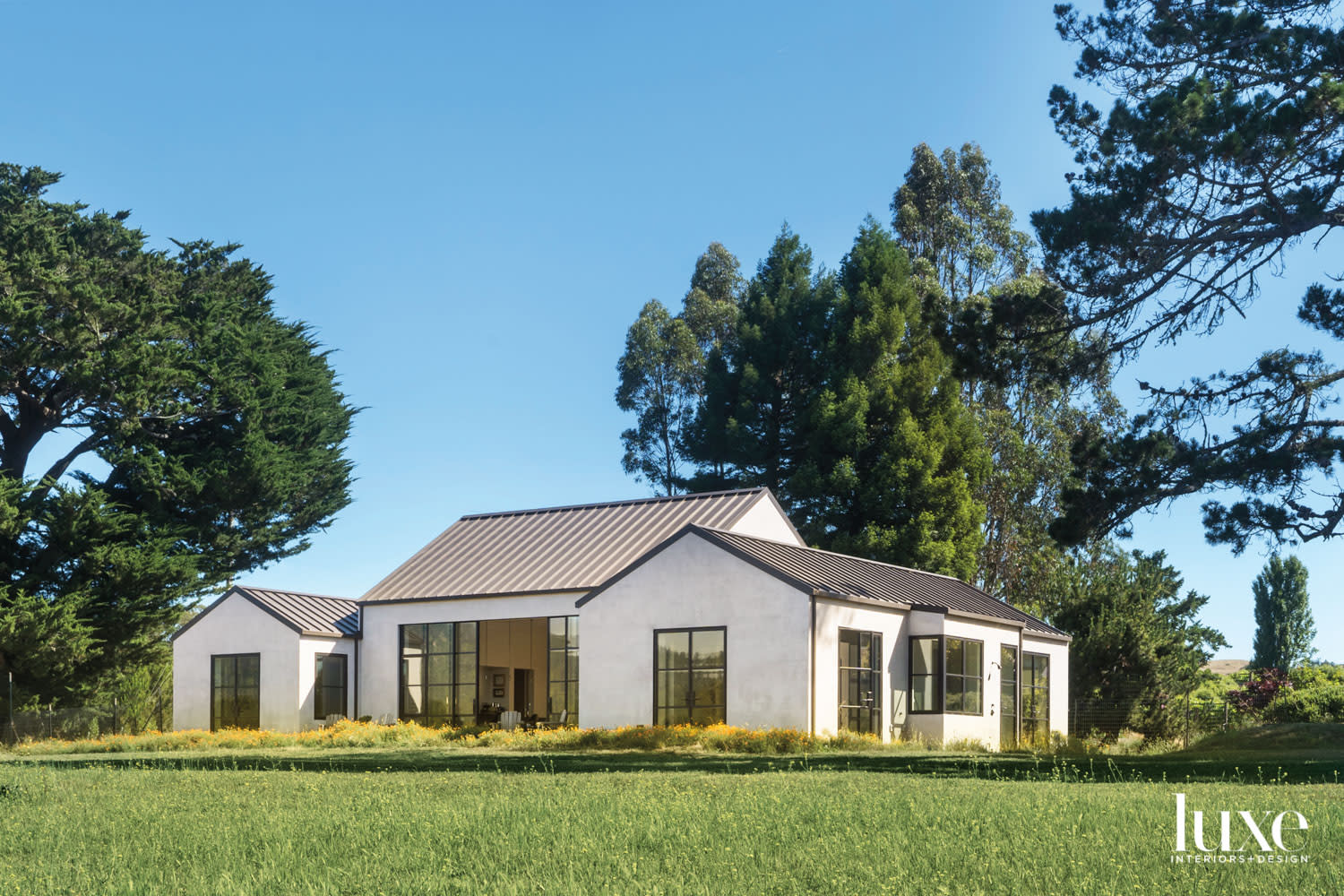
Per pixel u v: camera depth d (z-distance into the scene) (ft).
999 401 183.11
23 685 143.74
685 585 100.83
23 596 138.00
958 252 193.36
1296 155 72.33
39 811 40.11
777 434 184.14
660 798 40.52
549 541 126.82
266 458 157.17
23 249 150.82
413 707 122.31
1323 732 87.10
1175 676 115.03
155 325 156.15
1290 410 77.36
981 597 123.65
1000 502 179.42
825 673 95.35
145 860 29.22
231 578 161.38
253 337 164.25
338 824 33.94
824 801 38.14
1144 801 37.76
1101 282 77.41
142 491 154.61
